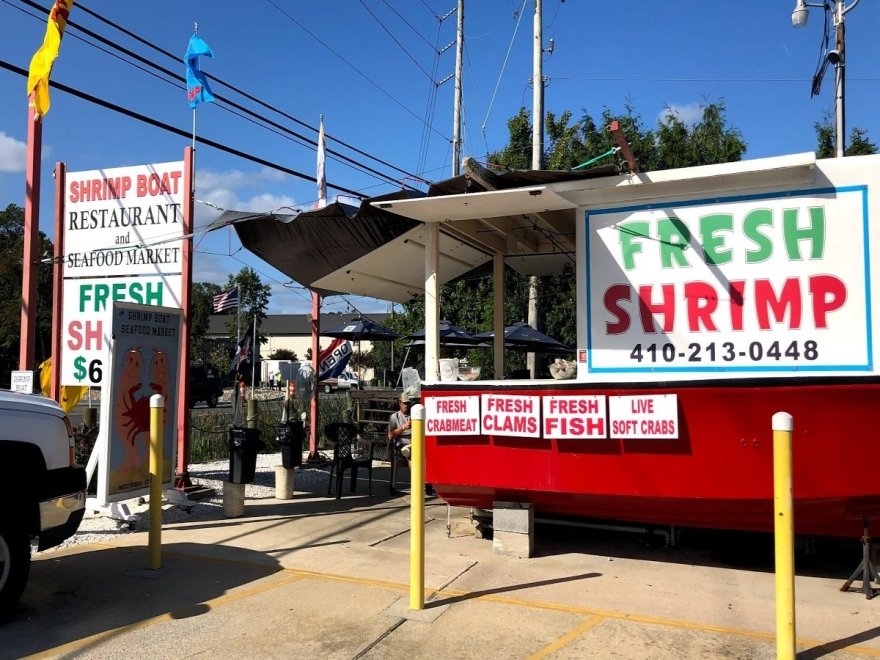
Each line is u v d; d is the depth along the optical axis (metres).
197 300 57.81
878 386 5.04
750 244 5.72
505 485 6.18
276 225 7.71
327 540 6.99
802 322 5.55
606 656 4.10
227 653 4.20
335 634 4.48
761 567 5.97
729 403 5.38
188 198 8.86
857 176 5.45
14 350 40.03
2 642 4.37
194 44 10.41
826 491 5.17
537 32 15.95
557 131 19.27
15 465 4.73
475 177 5.86
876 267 5.36
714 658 4.07
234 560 6.25
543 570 5.87
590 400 5.77
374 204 6.50
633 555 6.36
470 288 19.03
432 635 4.44
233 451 8.15
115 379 7.50
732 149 19.06
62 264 9.38
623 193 6.08
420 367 22.73
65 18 8.18
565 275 10.77
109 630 4.57
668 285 5.98
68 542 6.93
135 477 7.75
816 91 12.11
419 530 4.88
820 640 4.31
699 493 5.48
